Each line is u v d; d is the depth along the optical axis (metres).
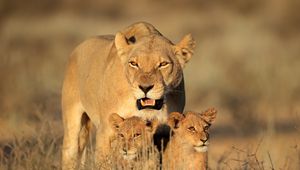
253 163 9.98
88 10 44.16
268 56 24.28
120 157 9.66
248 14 40.03
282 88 19.58
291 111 15.55
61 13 41.72
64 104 11.47
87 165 9.91
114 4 45.41
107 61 10.36
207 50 26.92
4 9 37.62
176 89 10.12
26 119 13.69
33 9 39.62
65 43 30.70
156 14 44.31
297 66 21.95
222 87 20.91
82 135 11.38
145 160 9.54
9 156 10.93
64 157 11.07
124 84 9.86
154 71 9.62
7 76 18.12
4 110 15.91
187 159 9.63
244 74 21.70
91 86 10.71
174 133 9.73
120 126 9.70
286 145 13.38
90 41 11.33
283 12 37.38
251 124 15.94
